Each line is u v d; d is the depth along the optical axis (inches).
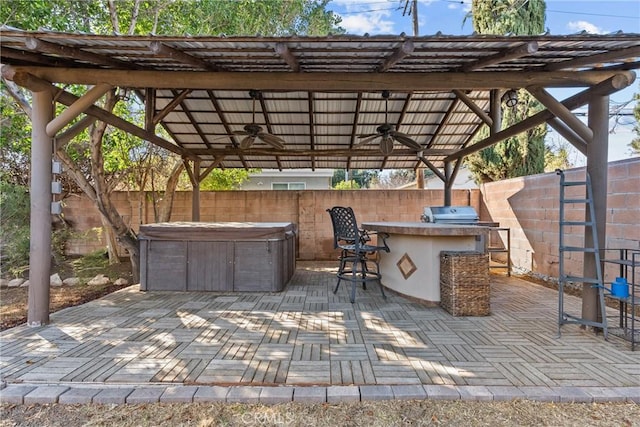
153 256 211.5
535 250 255.3
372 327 142.3
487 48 128.9
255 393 90.0
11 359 111.2
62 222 314.3
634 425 79.8
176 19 266.8
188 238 210.2
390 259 206.7
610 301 183.6
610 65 144.1
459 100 244.7
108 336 132.1
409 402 88.0
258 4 299.1
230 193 340.2
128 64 154.6
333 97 240.7
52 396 89.4
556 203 231.8
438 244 175.0
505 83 146.8
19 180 288.0
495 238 312.3
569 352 116.7
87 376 99.7
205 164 355.3
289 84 150.6
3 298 205.2
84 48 130.7
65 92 158.7
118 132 267.7
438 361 109.3
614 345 123.0
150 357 112.5
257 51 135.9
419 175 406.0
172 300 188.4
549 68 147.2
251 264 208.4
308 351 117.1
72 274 268.4
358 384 94.6
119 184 332.2
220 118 265.1
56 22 212.5
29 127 251.4
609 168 184.2
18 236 240.8
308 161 349.4
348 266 303.3
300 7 324.5
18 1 197.2
